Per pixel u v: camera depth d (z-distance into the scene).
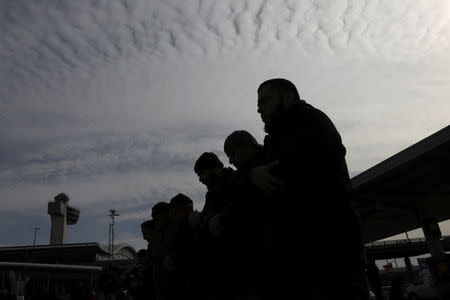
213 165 2.92
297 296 1.42
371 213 20.03
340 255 1.38
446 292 12.96
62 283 14.67
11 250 81.69
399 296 15.70
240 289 2.42
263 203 1.67
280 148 1.54
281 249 1.47
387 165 14.62
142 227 5.54
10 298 12.95
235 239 2.24
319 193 1.41
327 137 1.41
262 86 1.80
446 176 15.34
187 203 3.74
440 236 19.64
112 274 7.11
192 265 3.49
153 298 5.61
